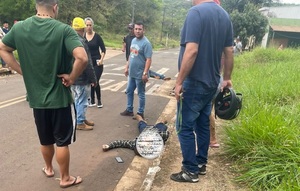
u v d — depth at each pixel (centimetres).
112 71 1380
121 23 4931
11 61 320
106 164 421
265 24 2836
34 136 508
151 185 346
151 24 5806
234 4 3162
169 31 6347
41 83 317
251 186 332
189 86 324
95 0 4406
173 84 1116
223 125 504
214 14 317
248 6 2912
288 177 311
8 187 353
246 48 2828
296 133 388
